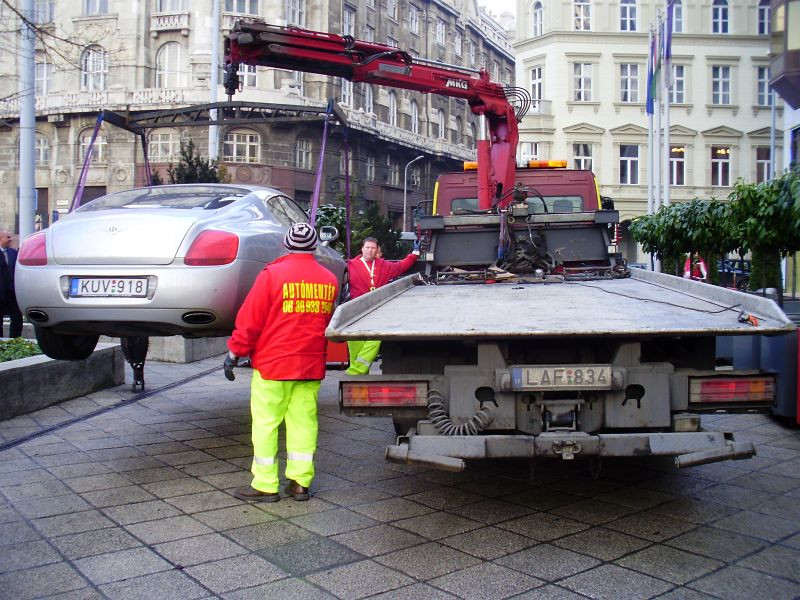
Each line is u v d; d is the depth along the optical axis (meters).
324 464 6.30
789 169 9.26
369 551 4.36
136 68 43.47
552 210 10.83
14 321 12.72
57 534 4.63
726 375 4.63
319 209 19.28
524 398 4.68
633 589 3.83
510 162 10.98
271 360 5.20
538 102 44.66
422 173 57.94
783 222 8.61
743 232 9.01
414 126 58.00
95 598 3.76
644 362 4.73
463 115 65.31
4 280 12.44
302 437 5.34
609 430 4.69
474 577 3.99
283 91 42.31
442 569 4.10
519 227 8.18
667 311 5.08
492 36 73.94
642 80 44.88
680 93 44.69
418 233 9.71
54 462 6.25
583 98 44.91
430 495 5.46
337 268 8.97
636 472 6.04
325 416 8.23
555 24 44.66
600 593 3.78
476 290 6.75
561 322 4.70
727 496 5.39
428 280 7.80
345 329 4.59
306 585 3.90
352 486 5.68
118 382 9.83
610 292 6.28
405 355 5.26
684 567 4.10
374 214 31.77
